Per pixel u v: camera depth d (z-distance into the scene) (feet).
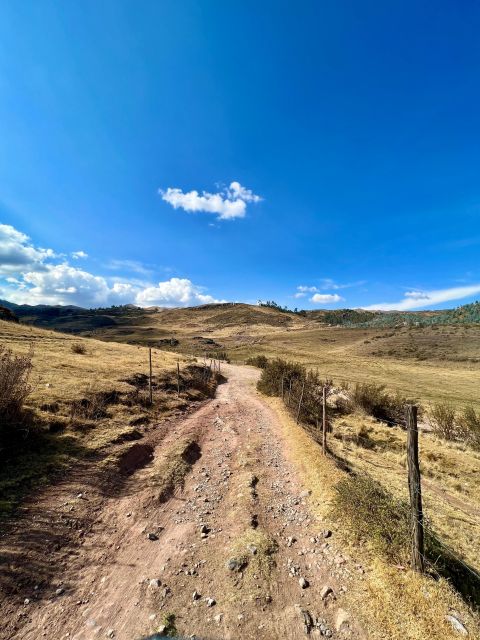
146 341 497.46
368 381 147.95
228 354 335.06
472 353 280.72
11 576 16.43
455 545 23.89
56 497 24.21
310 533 22.61
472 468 42.24
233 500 27.22
